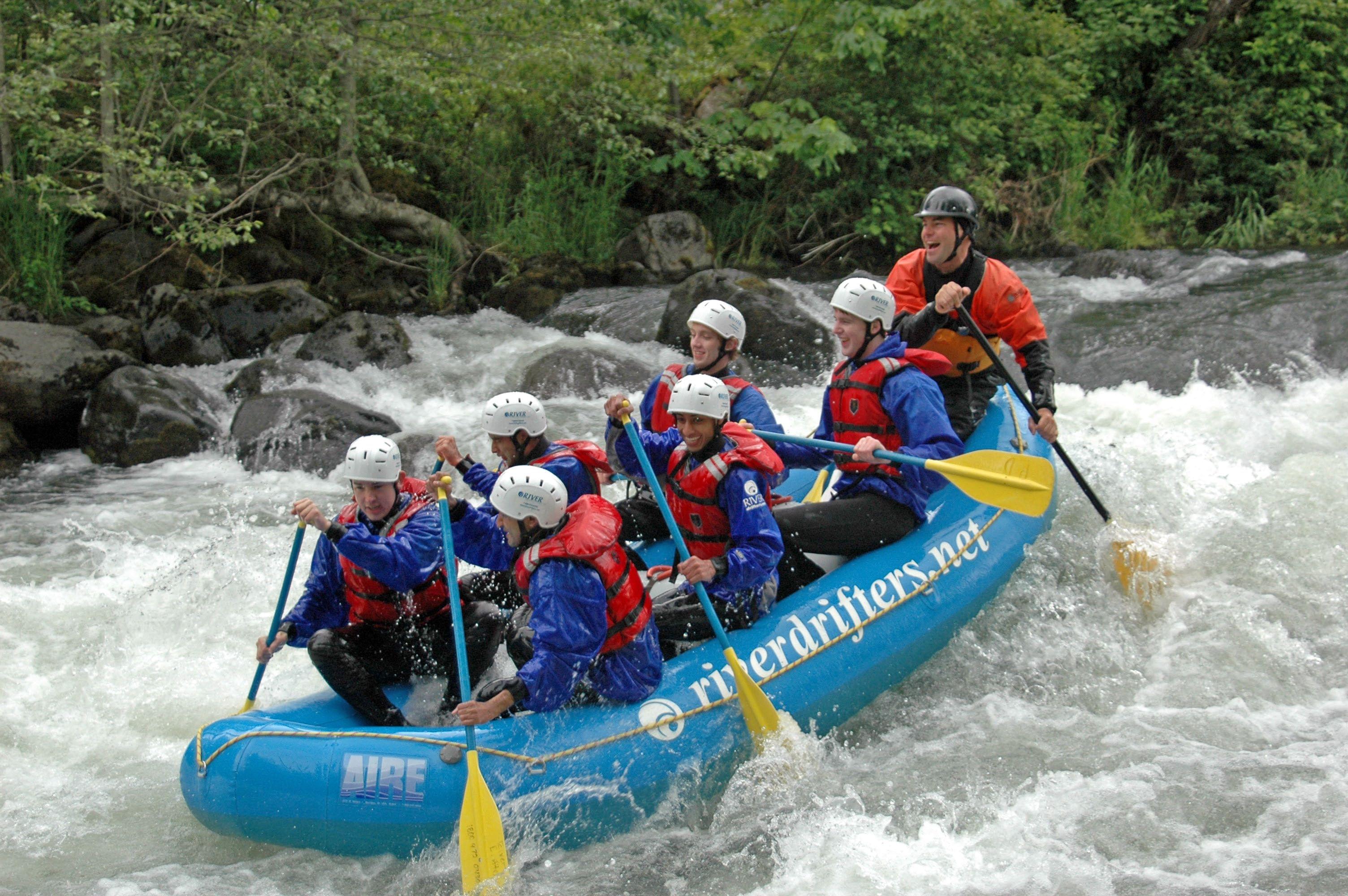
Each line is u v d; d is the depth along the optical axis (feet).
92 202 29.50
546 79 37.52
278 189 34.55
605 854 11.12
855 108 40.83
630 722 11.50
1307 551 17.19
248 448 24.41
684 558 12.26
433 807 10.77
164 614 16.97
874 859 10.83
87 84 30.07
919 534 14.93
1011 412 17.93
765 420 14.38
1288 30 46.34
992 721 13.48
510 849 10.84
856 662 13.25
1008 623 15.39
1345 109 48.06
